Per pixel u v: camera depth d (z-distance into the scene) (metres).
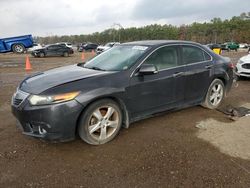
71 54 30.88
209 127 4.59
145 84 4.24
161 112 4.70
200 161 3.43
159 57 4.53
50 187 2.89
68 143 3.92
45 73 4.32
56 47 27.05
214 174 3.14
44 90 3.50
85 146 3.84
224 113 5.37
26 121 3.57
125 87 3.99
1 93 7.33
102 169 3.24
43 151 3.69
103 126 3.87
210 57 5.45
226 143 3.96
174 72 4.66
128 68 4.14
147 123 4.74
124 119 4.18
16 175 3.11
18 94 3.75
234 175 3.12
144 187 2.89
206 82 5.31
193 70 4.98
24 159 3.47
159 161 3.43
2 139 4.06
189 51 5.07
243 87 8.16
